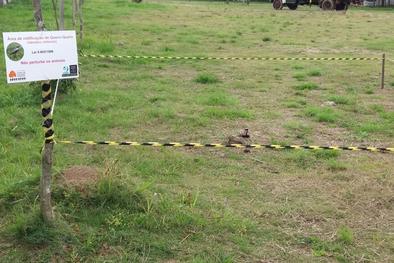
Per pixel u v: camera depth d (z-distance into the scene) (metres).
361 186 5.36
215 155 6.22
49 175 3.98
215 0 45.31
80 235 4.07
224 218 4.51
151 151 6.23
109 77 10.41
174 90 9.54
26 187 4.63
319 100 9.25
